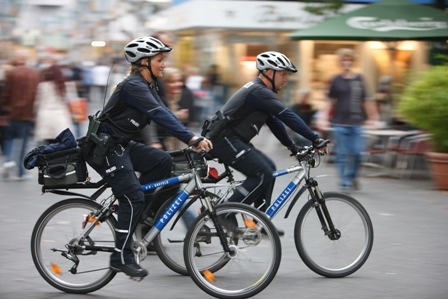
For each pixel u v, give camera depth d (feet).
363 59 139.13
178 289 43.45
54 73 88.94
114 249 41.75
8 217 64.80
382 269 48.03
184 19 163.84
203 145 41.14
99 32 229.04
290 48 163.02
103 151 41.04
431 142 84.02
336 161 88.22
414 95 83.61
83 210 42.63
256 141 131.44
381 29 96.68
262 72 46.60
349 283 44.70
